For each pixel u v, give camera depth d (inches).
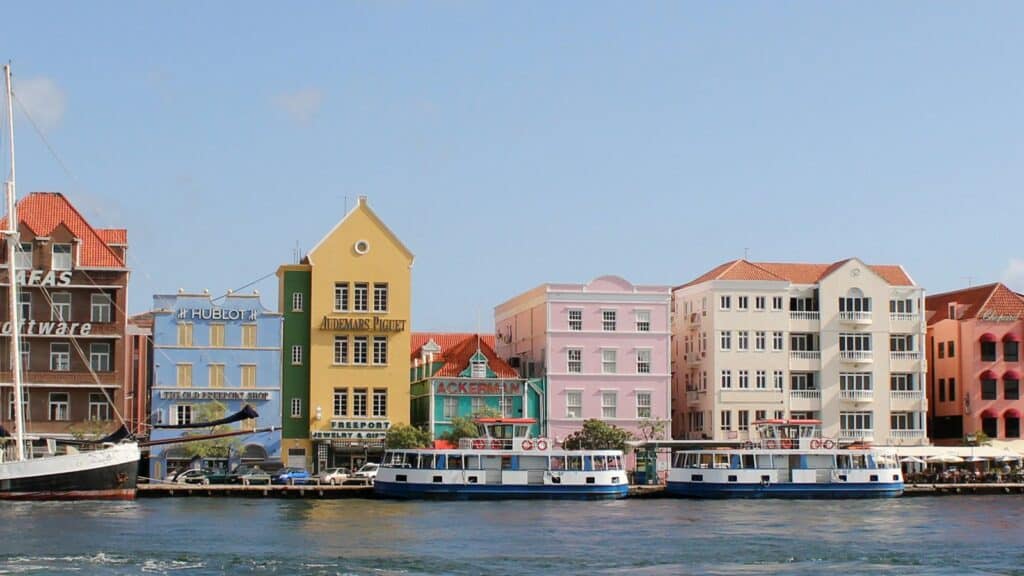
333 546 2952.8
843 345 5403.5
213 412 4825.3
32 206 4815.5
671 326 5772.6
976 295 5703.7
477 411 5044.3
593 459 4298.7
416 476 4200.3
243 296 4977.9
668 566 2716.5
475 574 2598.4
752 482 4357.8
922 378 5452.8
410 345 5231.3
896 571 2679.6
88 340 4761.3
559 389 5206.7
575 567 2694.4
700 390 5423.2
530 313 5492.1
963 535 3255.4
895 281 5590.6
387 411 5039.4
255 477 4512.8
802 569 2696.9
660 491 4463.6
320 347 5019.7
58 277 4724.4
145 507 3821.4
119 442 4136.3
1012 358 5497.1
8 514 3540.8
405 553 2859.3
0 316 4682.6
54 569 2591.0
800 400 5339.6
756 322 5354.3
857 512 3873.0
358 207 5098.4
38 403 4712.1
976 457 4862.2
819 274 5605.3
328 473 4704.7
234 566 2650.1
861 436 5339.6
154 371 4884.4
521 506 4003.4
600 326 5260.8
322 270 5049.2
